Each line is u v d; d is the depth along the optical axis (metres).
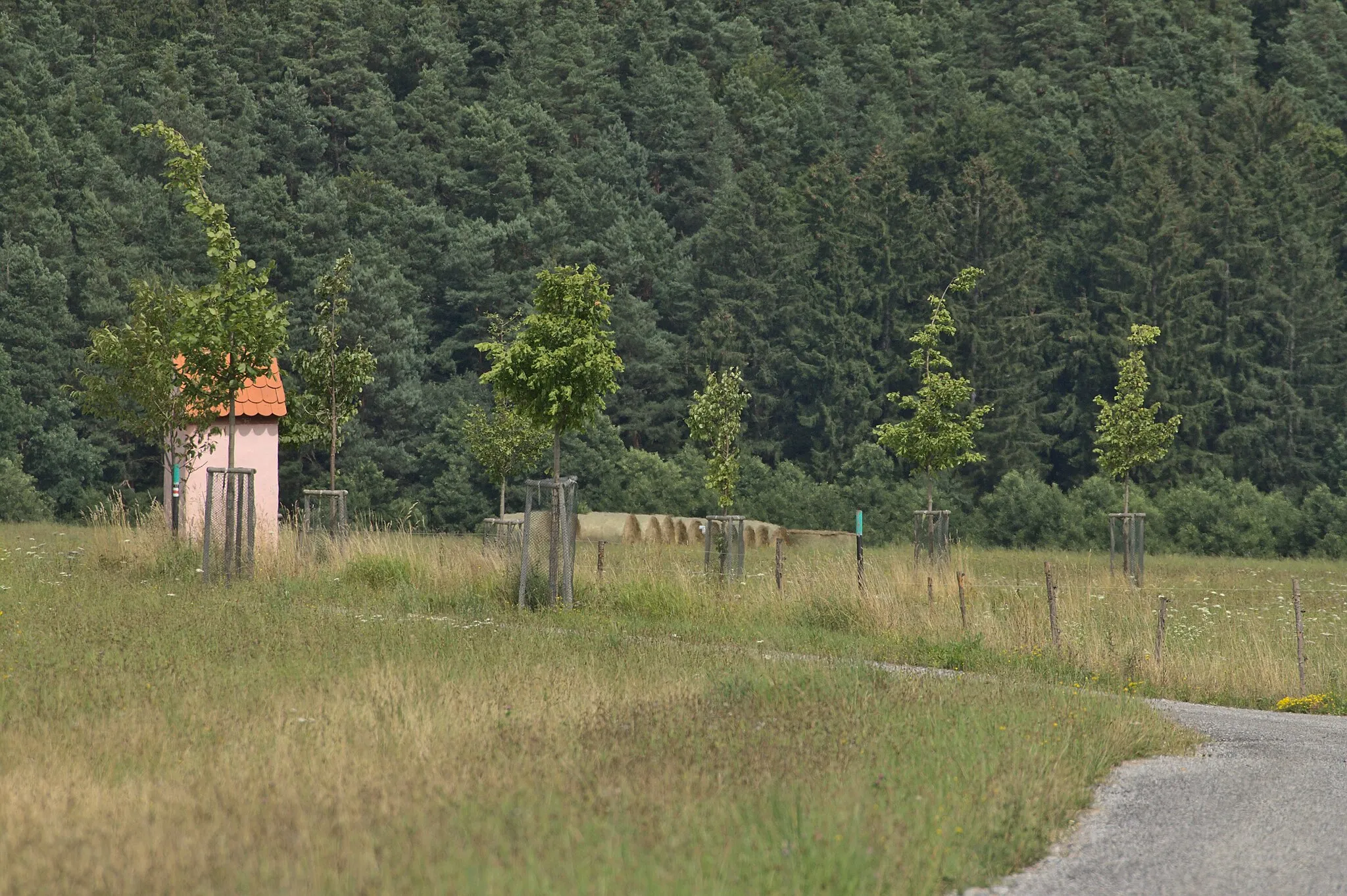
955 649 74.19
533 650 62.56
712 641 76.12
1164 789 41.81
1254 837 35.84
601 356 87.69
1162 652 74.00
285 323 91.06
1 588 78.75
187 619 67.56
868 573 98.81
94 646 58.16
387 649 59.41
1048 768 41.22
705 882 27.80
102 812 32.25
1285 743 51.88
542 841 29.81
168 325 119.50
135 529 99.00
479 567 94.81
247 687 48.81
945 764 39.88
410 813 31.83
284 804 32.56
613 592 90.19
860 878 28.70
